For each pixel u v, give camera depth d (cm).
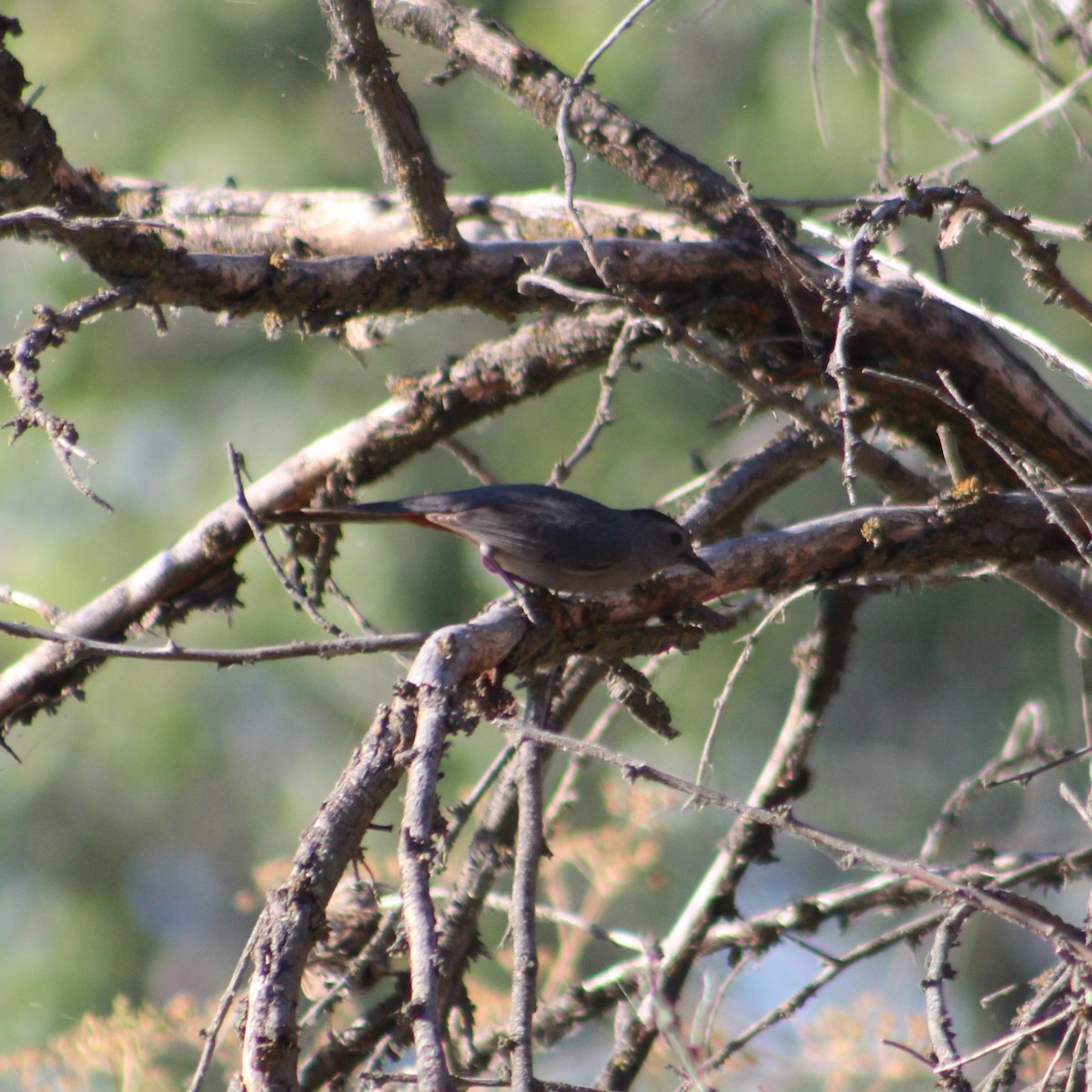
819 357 943
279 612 1770
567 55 1844
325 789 1986
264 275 857
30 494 1858
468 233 1177
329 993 794
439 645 638
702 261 956
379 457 1042
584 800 1950
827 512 1931
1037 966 1850
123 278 806
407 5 1088
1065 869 832
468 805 845
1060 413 1011
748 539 783
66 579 1805
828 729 2070
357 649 676
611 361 876
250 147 1842
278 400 1956
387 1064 808
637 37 1844
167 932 2047
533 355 995
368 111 866
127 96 1866
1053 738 1005
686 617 766
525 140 1844
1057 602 898
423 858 518
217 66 1869
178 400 1948
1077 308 828
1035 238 810
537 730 567
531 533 852
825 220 1230
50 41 1884
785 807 537
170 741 1936
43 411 595
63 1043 923
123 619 1034
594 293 778
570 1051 1194
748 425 1592
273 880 1011
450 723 588
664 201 1012
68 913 1991
